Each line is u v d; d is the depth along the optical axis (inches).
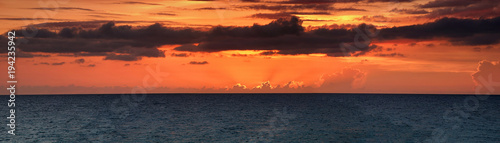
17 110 3373.5
